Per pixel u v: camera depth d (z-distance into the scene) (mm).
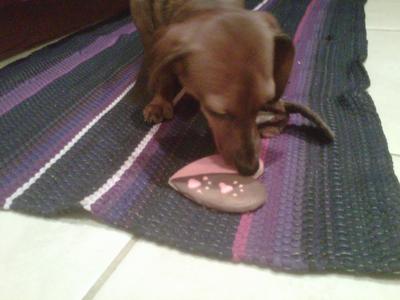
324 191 824
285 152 943
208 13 908
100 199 818
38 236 770
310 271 673
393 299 632
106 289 675
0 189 858
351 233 722
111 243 751
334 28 1653
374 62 1427
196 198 788
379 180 837
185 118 1104
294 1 1956
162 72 917
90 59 1472
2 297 669
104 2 1995
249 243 717
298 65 1363
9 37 1618
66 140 1016
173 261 713
